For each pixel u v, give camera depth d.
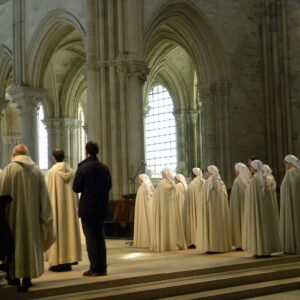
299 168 15.88
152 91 41.38
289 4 30.56
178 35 30.53
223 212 16.38
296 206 15.66
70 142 38.78
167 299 11.37
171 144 39.84
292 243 15.65
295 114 30.28
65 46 33.47
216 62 29.12
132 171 23.73
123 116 23.98
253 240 14.80
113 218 22.48
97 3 24.69
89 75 24.56
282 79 30.52
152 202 17.53
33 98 29.83
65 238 12.73
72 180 13.05
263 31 31.03
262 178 14.95
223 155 29.00
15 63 30.53
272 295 12.62
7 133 45.84
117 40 24.39
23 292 10.27
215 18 28.94
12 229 10.41
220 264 13.70
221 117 29.14
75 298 10.48
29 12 29.84
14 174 10.59
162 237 17.03
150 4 25.52
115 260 14.82
